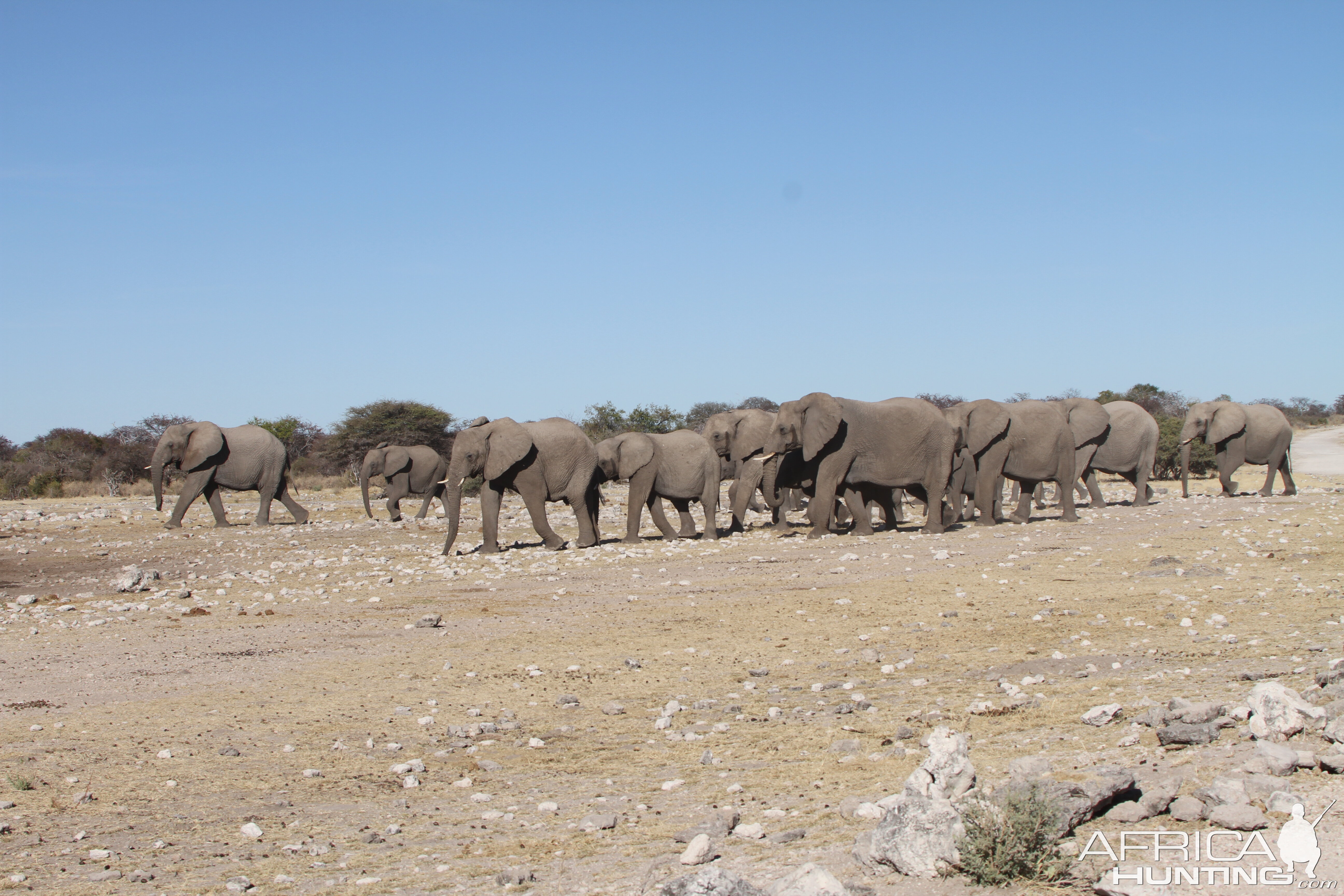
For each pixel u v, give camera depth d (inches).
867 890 231.9
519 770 383.6
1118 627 583.8
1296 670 423.2
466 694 508.1
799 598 751.1
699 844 266.7
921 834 242.8
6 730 453.4
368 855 299.4
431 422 3139.8
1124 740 332.8
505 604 776.3
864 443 1171.9
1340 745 292.4
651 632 650.8
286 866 292.0
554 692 508.1
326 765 396.5
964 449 1316.4
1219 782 258.2
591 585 860.6
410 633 669.3
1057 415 1294.3
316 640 648.4
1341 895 210.7
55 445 3080.7
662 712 458.0
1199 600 651.5
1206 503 1521.9
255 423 3363.7
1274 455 1673.2
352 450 3068.4
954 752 273.9
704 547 1114.1
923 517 1524.4
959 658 536.7
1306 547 889.5
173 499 2197.3
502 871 273.1
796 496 1609.3
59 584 972.6
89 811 347.9
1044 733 365.4
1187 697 395.2
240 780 379.2
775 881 237.8
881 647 576.1
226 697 509.0
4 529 1443.2
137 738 437.7
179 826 332.8
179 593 853.8
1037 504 1599.4
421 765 386.9
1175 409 3489.2
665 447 1224.2
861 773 342.3
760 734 411.2
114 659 601.3
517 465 1150.3
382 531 1421.0
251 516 1689.2
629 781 362.3
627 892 252.2
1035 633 583.2
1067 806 255.1
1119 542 1019.9
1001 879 229.5
